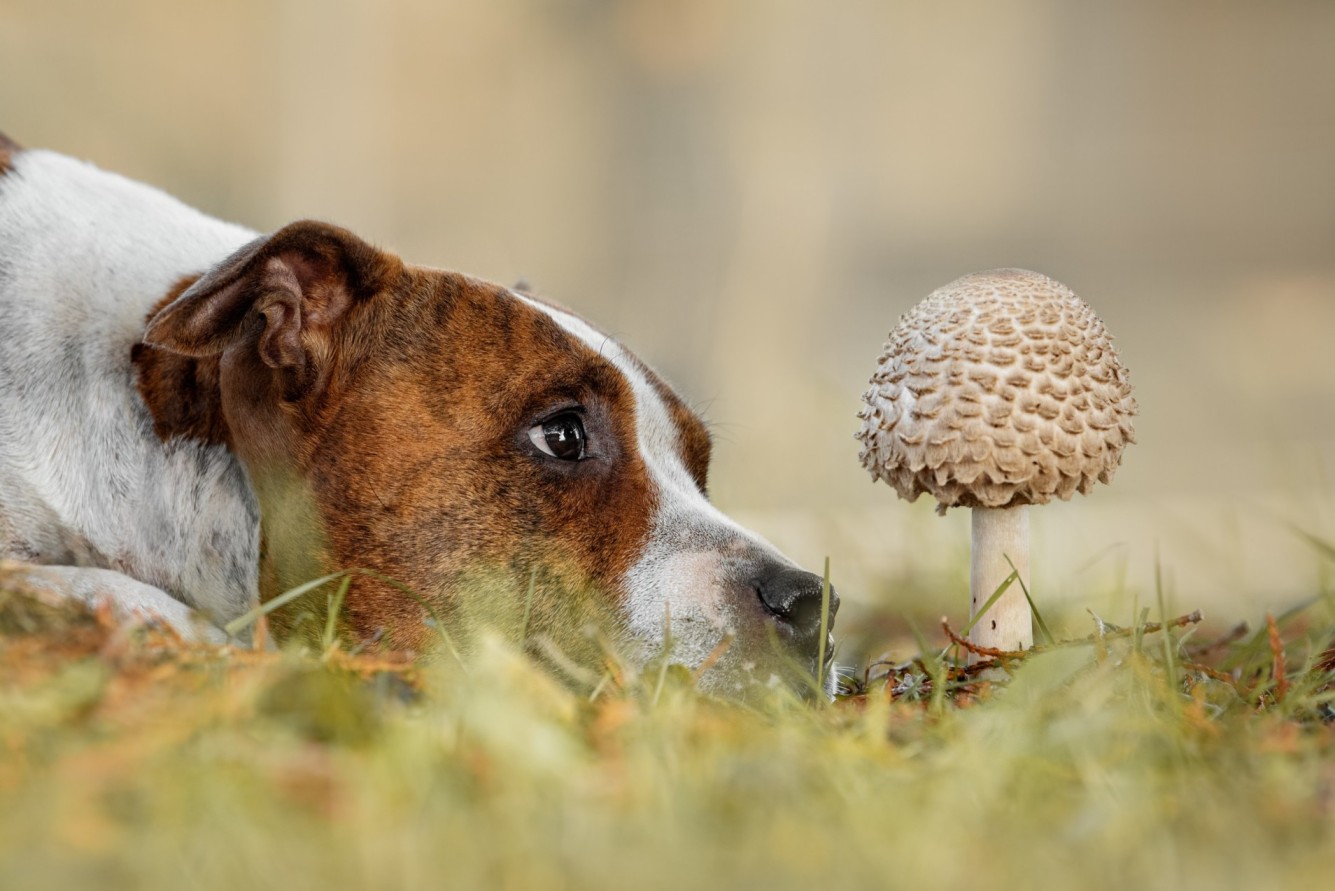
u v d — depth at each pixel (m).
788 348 27.23
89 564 6.67
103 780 3.80
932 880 3.60
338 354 6.41
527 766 4.04
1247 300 34.22
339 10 27.70
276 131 28.23
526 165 32.38
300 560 6.39
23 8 29.31
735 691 6.05
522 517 6.36
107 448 6.67
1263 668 6.79
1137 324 32.97
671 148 29.83
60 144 29.03
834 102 32.16
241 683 4.50
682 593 6.24
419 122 32.06
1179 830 4.05
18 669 4.49
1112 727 4.83
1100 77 38.75
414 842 3.58
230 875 3.43
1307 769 4.64
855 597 10.98
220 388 6.57
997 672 6.11
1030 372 5.70
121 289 6.98
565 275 31.23
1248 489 19.70
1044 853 3.84
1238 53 39.94
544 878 3.50
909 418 5.82
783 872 3.61
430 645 6.23
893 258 36.03
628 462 6.56
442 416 6.40
